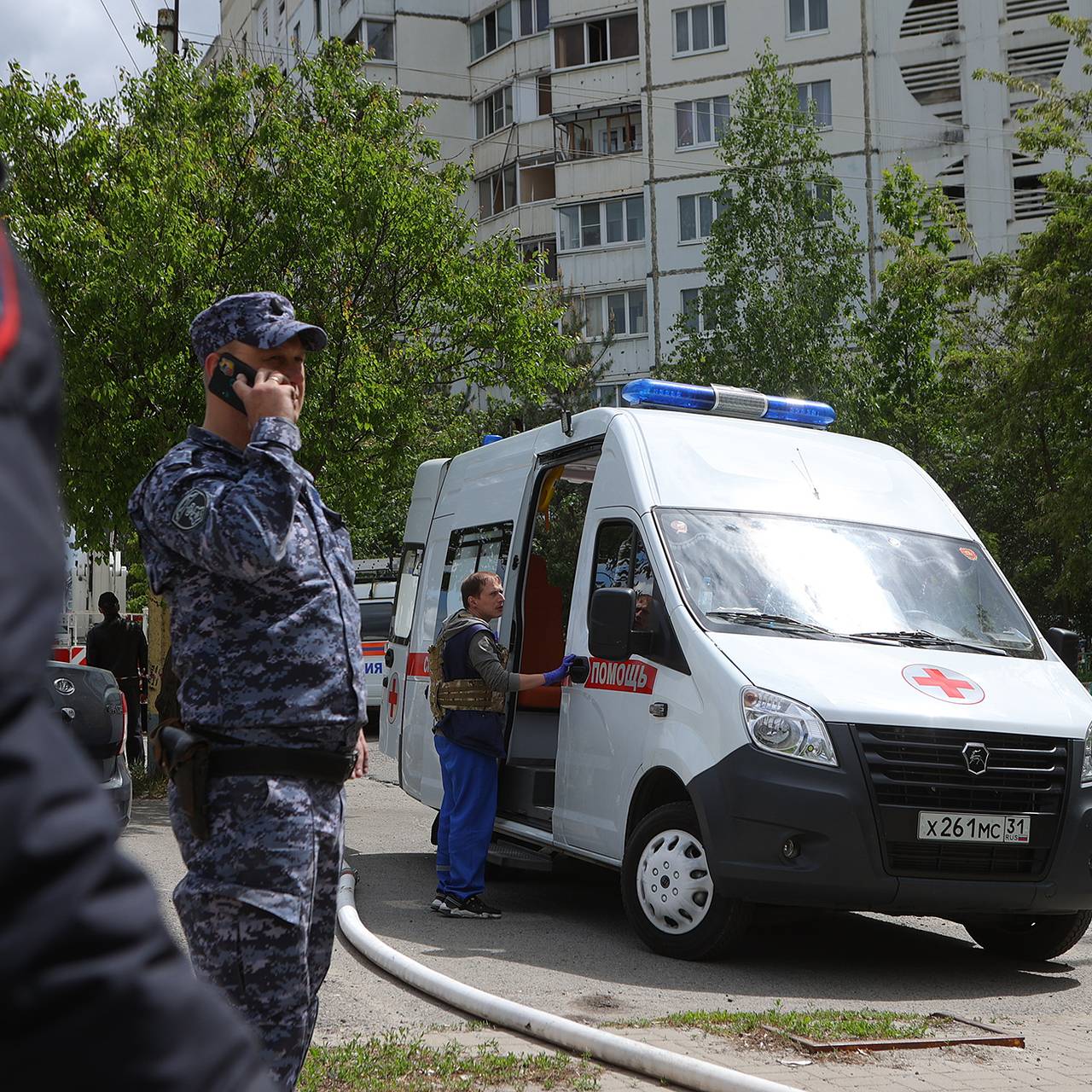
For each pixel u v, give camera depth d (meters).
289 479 2.99
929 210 33.12
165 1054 0.95
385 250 16.33
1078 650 8.32
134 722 16.86
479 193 51.50
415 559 11.76
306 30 56.31
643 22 46.78
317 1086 4.48
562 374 18.58
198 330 3.22
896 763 6.73
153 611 16.61
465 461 10.95
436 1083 4.58
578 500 10.38
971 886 6.76
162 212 14.09
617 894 9.64
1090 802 7.05
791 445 8.65
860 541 8.12
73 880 0.93
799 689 6.83
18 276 1.04
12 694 0.92
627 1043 4.89
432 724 10.35
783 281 33.06
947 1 43.47
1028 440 27.56
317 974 3.20
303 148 15.99
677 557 7.64
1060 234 23.89
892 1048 5.27
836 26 44.50
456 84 52.41
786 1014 5.71
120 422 14.30
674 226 46.16
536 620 10.41
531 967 6.91
